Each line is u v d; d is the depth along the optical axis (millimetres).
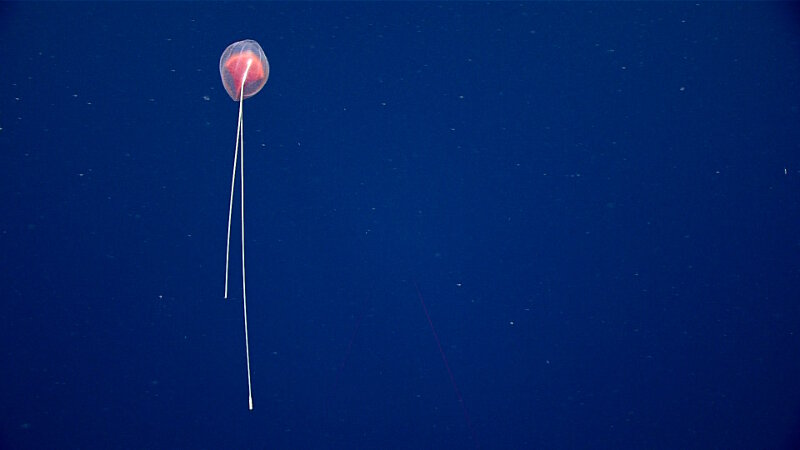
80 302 803
